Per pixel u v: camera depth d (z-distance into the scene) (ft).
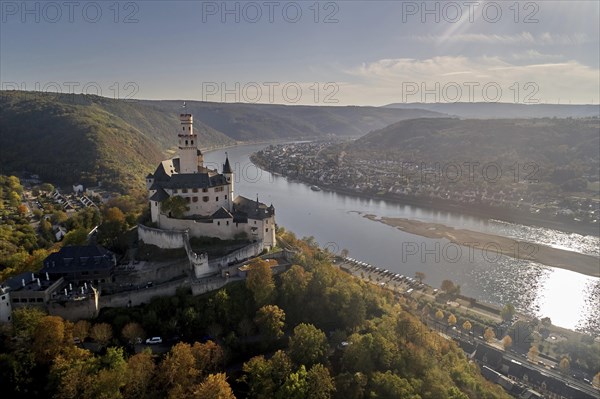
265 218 634.43
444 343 585.22
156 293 513.86
